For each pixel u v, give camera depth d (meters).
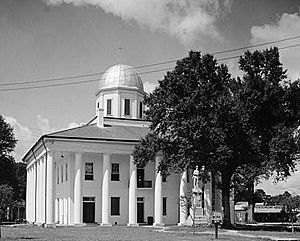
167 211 74.19
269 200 105.06
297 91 58.00
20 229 58.56
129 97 81.38
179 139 56.59
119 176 73.31
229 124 54.56
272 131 56.34
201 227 59.97
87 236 44.41
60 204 75.75
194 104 55.44
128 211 72.81
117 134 72.19
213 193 73.44
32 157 85.62
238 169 60.91
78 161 68.12
